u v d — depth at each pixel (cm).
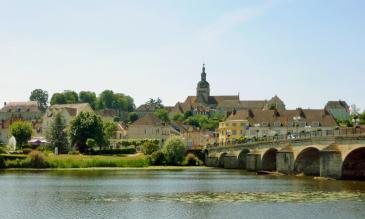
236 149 18088
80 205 7850
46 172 15112
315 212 7019
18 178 12762
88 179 12612
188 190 9881
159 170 17162
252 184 10969
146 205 7794
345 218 6606
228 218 6631
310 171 13112
